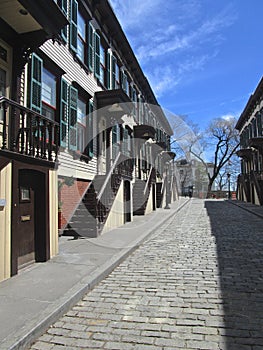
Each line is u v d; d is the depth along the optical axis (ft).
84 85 35.01
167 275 17.03
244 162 98.12
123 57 52.01
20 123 19.83
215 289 14.55
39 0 17.40
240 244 25.71
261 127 73.10
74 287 14.06
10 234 15.93
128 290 14.67
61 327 10.85
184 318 11.40
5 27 18.42
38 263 18.63
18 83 19.72
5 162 15.75
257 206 67.36
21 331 9.74
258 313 11.73
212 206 74.54
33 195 19.26
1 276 15.14
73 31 31.81
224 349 9.13
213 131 131.54
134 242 25.48
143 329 10.57
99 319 11.46
